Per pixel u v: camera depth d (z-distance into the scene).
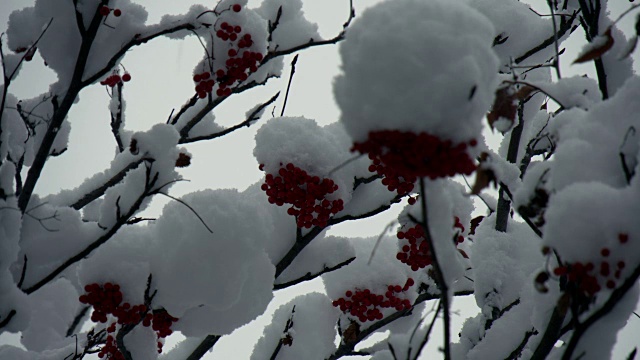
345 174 8.92
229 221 7.25
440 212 4.88
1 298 6.01
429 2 4.34
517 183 9.96
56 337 11.60
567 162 4.93
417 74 3.97
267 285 7.66
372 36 4.16
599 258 4.31
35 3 7.73
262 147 8.50
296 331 10.30
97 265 6.97
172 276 6.95
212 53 7.96
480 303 10.09
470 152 4.21
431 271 8.80
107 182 8.83
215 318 7.46
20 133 9.43
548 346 6.12
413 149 3.88
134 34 7.87
